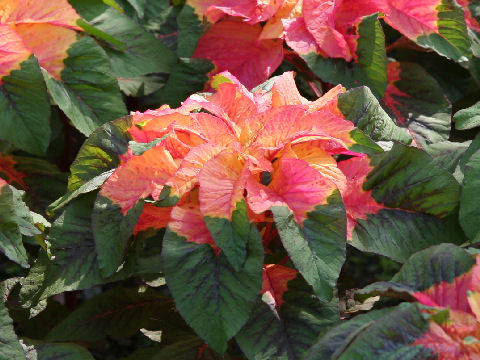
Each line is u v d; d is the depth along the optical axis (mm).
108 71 985
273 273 845
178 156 862
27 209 853
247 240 785
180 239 796
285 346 787
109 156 872
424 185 866
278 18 1044
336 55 1005
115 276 836
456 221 864
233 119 898
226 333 757
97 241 825
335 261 781
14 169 1016
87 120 960
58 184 1022
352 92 916
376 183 869
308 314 810
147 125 872
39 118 923
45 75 956
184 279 777
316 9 1018
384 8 1041
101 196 837
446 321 743
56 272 836
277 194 823
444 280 784
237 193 799
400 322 728
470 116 927
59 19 977
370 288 782
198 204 834
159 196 809
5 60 928
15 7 961
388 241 844
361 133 847
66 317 1015
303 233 789
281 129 837
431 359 718
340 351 723
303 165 815
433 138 1046
